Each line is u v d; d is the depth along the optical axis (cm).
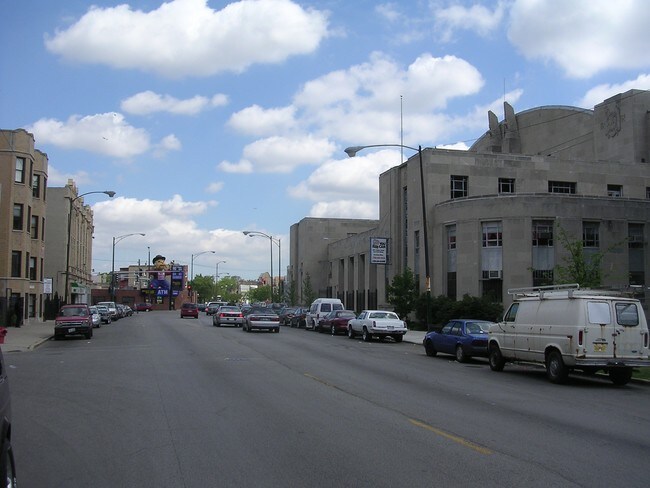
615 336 1550
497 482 648
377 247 5084
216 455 765
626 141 5081
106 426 948
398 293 4294
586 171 4909
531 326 1712
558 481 654
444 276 4309
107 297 11581
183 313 6706
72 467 716
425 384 1491
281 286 7869
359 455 762
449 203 4275
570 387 1527
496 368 1889
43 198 5009
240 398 1218
